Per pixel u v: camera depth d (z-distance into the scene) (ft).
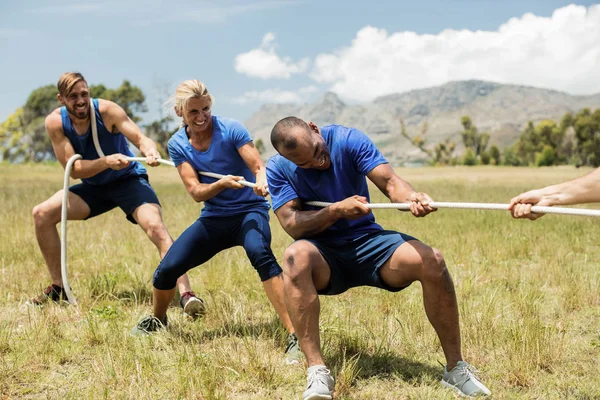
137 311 20.21
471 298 20.65
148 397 13.65
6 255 28.07
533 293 20.11
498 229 33.68
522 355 14.78
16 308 20.79
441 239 30.96
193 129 17.21
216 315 19.22
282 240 31.22
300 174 14.58
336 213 13.75
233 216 17.43
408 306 19.27
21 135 359.25
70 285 23.35
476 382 13.50
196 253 17.49
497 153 459.32
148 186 21.70
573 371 14.73
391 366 15.25
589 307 19.72
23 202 52.60
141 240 31.96
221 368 14.82
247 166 17.76
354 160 14.39
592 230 33.40
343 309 19.74
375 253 13.98
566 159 405.18
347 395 13.69
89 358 16.15
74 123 21.16
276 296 16.22
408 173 159.02
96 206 21.85
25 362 15.72
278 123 13.96
